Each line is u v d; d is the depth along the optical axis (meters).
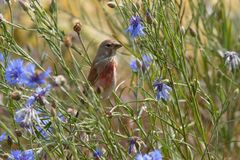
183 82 12.01
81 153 10.12
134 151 10.08
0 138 10.28
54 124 9.22
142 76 10.66
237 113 14.23
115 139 10.00
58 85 8.78
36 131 9.73
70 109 9.73
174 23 10.63
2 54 10.35
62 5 17.58
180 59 10.55
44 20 10.58
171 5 10.59
